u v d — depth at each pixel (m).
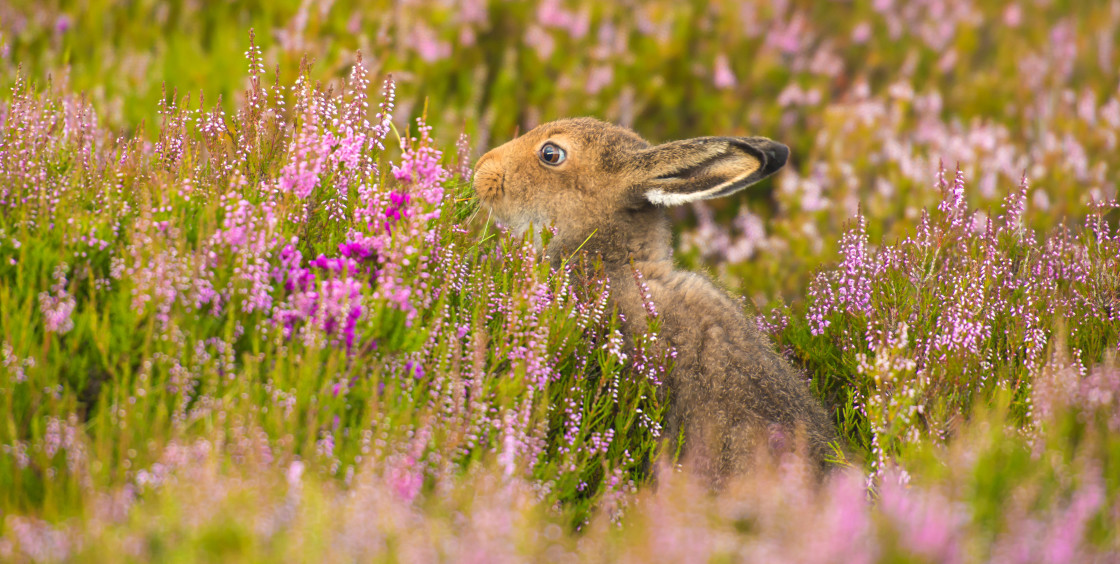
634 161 10.28
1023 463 6.06
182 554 4.72
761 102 15.95
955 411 7.72
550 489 6.82
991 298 9.16
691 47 16.09
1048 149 14.41
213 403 5.92
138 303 6.14
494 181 10.84
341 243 7.68
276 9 14.26
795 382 9.05
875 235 13.02
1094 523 5.53
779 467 7.27
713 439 8.42
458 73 14.44
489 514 5.34
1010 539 5.20
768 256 13.09
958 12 18.84
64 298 6.16
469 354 7.11
